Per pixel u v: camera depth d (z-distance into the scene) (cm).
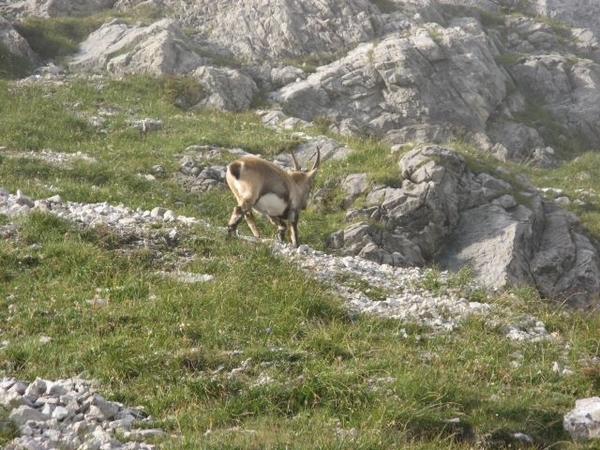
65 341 4075
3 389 3322
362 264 5834
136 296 4625
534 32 17938
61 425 3103
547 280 8188
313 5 15500
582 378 4081
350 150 9488
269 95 13475
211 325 4262
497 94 14588
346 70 13938
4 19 13750
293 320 4416
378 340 4403
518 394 3884
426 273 5788
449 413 3575
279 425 3350
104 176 8262
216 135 10112
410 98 13750
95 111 10981
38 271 4856
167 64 13100
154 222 5709
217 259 5184
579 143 15012
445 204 8294
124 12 15775
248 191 5997
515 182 9244
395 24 15675
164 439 3084
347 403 3559
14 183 7475
